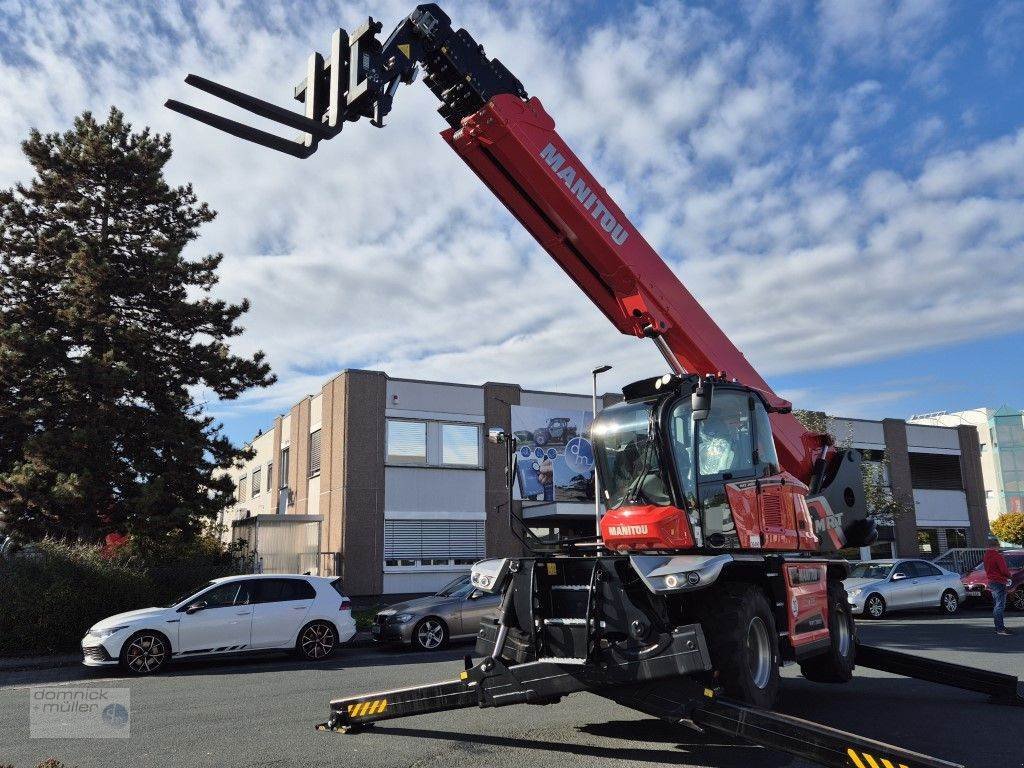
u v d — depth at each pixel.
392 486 23.78
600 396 27.47
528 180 7.50
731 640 6.15
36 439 17.84
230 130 4.68
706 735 6.62
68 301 19.81
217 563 20.41
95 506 18.36
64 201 20.98
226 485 20.09
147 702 8.80
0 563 15.18
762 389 8.74
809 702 8.11
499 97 7.18
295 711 8.07
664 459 6.93
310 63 5.37
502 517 24.98
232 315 21.19
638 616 6.05
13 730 7.21
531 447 25.72
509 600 6.64
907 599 19.58
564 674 6.06
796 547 7.82
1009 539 46.00
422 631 14.30
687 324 8.21
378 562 23.09
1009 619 18.55
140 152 21.12
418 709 6.58
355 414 23.72
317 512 25.25
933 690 8.93
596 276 8.20
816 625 7.80
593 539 7.48
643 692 5.82
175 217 21.83
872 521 9.48
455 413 25.08
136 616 12.09
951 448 36.41
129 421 18.73
